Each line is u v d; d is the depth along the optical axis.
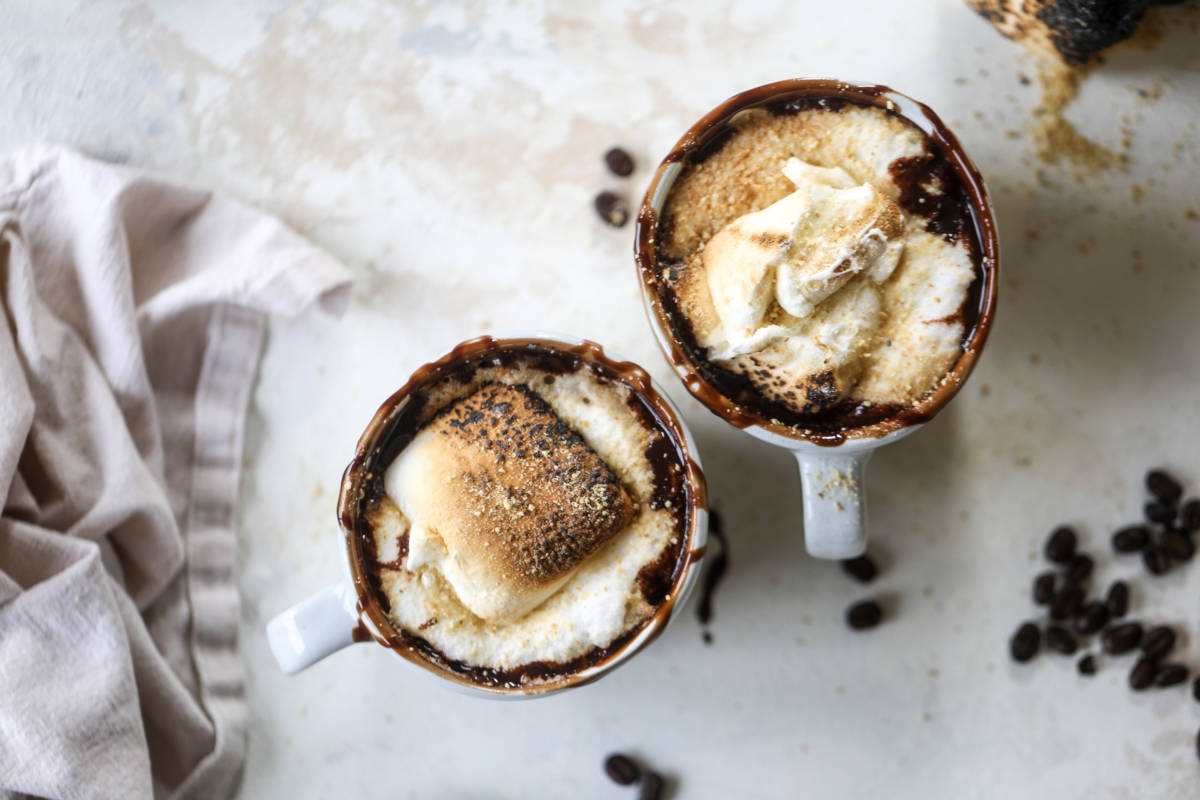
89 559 0.56
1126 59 0.60
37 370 0.58
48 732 0.56
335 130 0.61
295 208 0.61
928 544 0.60
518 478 0.52
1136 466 0.60
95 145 0.61
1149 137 0.60
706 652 0.60
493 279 0.60
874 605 0.59
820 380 0.52
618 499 0.52
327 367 0.61
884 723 0.60
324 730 0.60
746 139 0.53
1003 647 0.60
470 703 0.60
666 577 0.52
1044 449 0.60
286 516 0.60
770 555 0.60
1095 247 0.60
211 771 0.59
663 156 0.60
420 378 0.52
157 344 0.60
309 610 0.53
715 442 0.60
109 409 0.58
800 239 0.51
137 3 0.61
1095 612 0.59
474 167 0.61
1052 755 0.59
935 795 0.59
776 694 0.60
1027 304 0.60
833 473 0.52
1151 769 0.59
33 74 0.61
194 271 0.60
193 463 0.60
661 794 0.60
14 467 0.56
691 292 0.52
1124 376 0.60
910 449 0.60
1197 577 0.60
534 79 0.61
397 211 0.61
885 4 0.60
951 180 0.52
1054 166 0.60
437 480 0.52
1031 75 0.60
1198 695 0.59
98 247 0.58
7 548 0.57
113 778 0.56
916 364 0.52
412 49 0.61
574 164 0.60
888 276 0.52
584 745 0.60
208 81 0.61
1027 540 0.60
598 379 0.53
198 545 0.60
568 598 0.52
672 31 0.60
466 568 0.52
